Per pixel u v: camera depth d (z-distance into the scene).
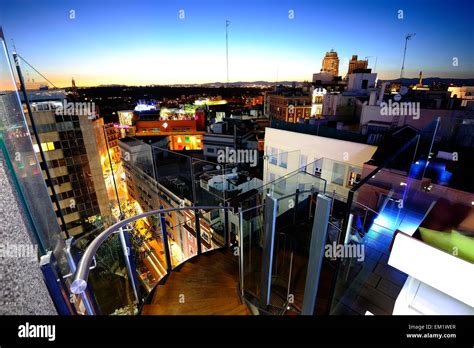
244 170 16.25
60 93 21.84
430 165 5.93
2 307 1.07
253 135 27.66
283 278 3.70
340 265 2.40
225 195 13.34
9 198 1.19
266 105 49.31
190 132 42.41
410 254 1.72
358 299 2.41
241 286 3.40
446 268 1.56
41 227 1.64
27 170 1.59
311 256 2.37
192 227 14.12
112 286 5.14
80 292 1.65
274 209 2.68
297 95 40.16
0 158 1.19
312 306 2.49
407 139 8.02
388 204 4.82
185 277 3.87
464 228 2.05
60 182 22.70
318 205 2.19
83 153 23.45
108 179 29.47
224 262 4.43
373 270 2.71
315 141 10.34
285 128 12.31
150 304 3.21
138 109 51.34
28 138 1.68
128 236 3.25
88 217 24.78
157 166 20.61
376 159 7.67
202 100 65.38
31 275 1.29
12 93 1.57
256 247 4.30
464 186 4.98
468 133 7.12
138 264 16.55
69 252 1.99
